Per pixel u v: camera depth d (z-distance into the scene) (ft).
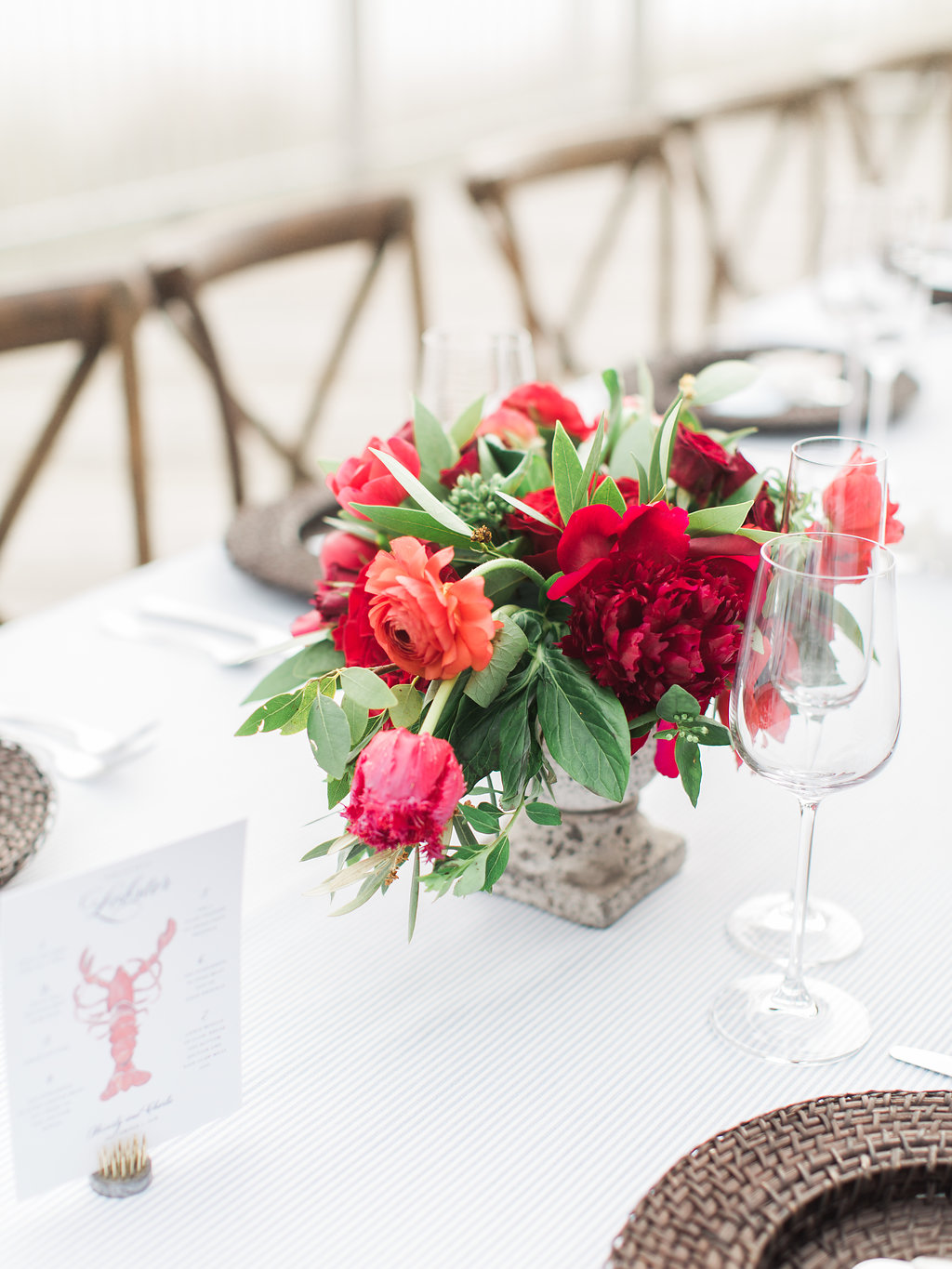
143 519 5.64
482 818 2.04
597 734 2.06
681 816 2.97
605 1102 2.15
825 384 5.39
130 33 17.43
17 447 12.83
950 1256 1.77
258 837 2.85
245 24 18.60
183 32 17.97
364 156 19.98
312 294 18.01
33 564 10.16
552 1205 1.95
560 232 20.15
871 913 2.62
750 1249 1.70
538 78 23.54
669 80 25.25
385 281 18.20
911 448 4.92
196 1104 2.01
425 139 21.49
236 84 18.71
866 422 4.97
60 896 1.79
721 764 3.19
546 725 2.09
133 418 5.49
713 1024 2.31
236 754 3.17
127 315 5.35
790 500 2.50
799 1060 2.21
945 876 2.73
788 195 21.47
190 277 5.69
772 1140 1.86
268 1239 1.90
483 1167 2.02
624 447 2.48
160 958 1.91
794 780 2.10
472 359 3.32
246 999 2.38
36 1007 1.82
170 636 3.73
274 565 3.92
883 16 29.19
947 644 3.69
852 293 4.68
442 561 2.03
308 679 2.42
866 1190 1.82
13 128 16.52
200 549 4.37
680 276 17.62
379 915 2.62
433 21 21.22
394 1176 2.01
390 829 1.82
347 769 2.18
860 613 1.97
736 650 2.12
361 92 19.56
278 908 2.63
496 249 7.34
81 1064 1.88
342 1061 2.24
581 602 2.10
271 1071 2.22
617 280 17.56
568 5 23.45
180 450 12.54
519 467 2.36
